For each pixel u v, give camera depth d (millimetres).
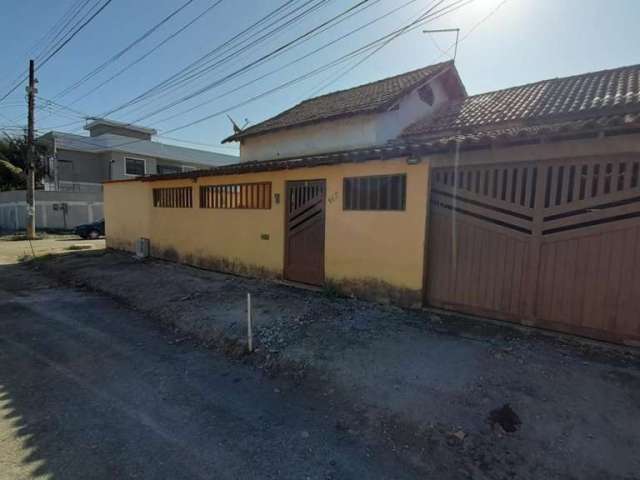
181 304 6492
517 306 4684
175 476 2475
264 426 3070
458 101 10570
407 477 2482
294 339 4691
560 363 3734
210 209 9203
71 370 4137
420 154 5070
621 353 3885
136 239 12125
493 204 4777
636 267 3887
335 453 2730
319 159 6121
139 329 5586
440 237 5281
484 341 4320
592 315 4176
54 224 24125
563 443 2686
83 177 27531
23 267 11102
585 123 3740
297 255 7324
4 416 3174
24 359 4426
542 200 4406
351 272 6289
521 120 7109
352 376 3746
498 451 2654
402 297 5625
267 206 7852
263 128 11312
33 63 17875
